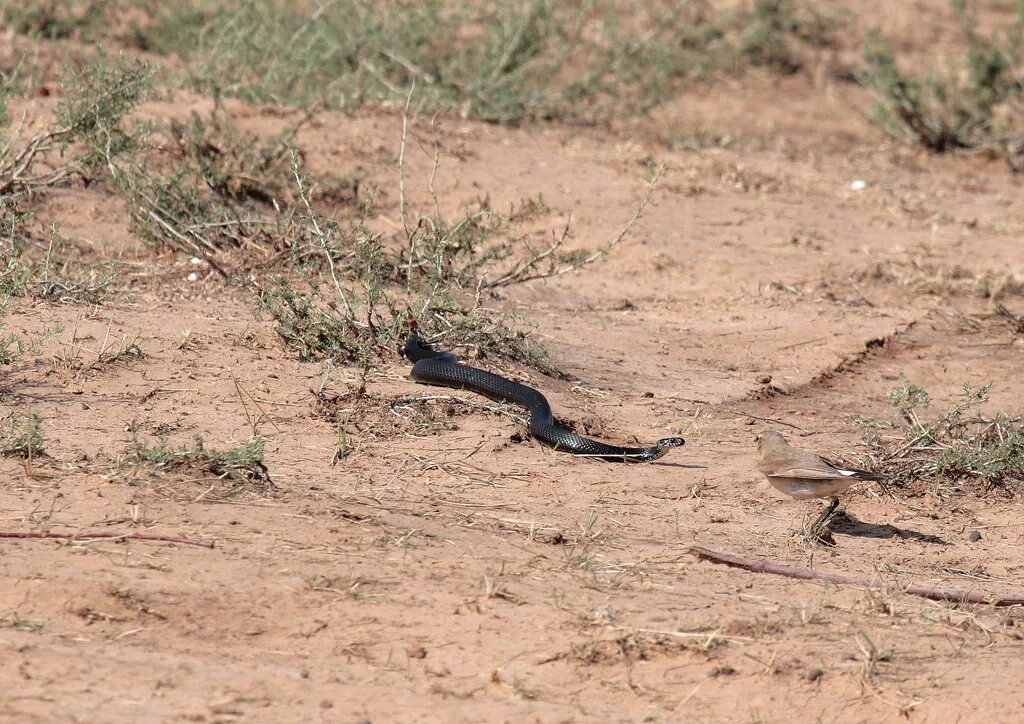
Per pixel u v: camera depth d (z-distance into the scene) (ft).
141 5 103.71
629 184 85.71
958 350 64.39
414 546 34.60
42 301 52.06
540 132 96.58
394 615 30.55
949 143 110.93
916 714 28.30
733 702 28.27
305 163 77.10
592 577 33.81
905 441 48.65
